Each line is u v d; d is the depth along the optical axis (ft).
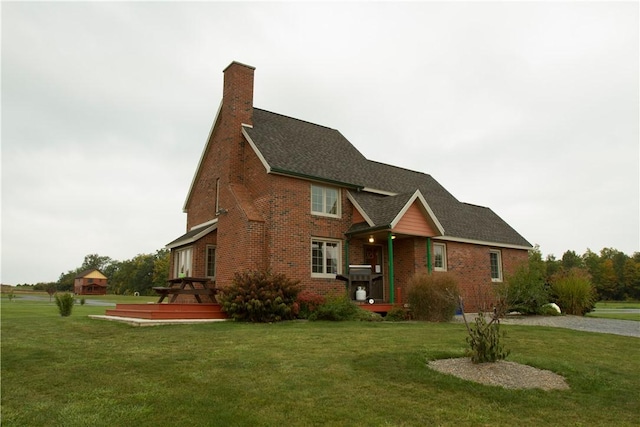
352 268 53.16
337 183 57.47
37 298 208.23
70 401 16.24
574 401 17.17
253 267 49.70
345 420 14.25
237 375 19.90
